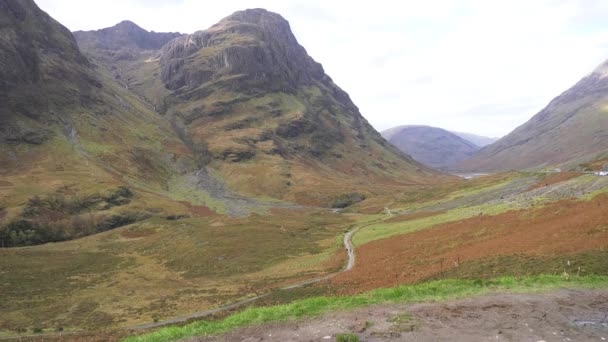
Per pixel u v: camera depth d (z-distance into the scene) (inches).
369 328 694.5
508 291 904.3
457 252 2014.0
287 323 757.9
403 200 6599.4
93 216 5772.6
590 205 2178.9
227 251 3868.1
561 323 689.6
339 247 3422.7
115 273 3437.5
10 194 5684.1
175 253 4033.0
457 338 628.7
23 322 2132.1
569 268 1163.9
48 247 4682.6
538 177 4640.8
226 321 801.6
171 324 1855.3
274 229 4874.5
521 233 2023.9
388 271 2028.8
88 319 2145.7
